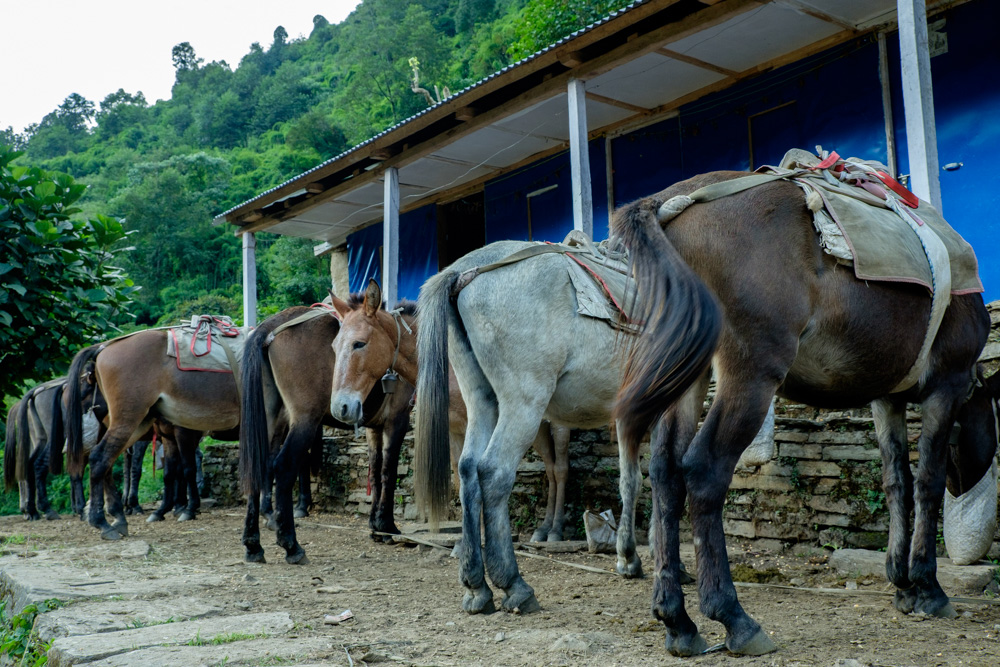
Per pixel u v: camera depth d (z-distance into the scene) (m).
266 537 8.13
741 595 4.48
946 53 7.94
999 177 7.53
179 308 39.66
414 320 6.49
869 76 8.45
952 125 7.89
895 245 3.41
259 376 6.30
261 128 68.69
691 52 8.90
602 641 3.36
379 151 11.46
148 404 7.80
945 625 3.62
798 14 8.12
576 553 6.41
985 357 5.27
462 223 15.04
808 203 3.29
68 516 12.20
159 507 10.48
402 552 6.99
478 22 50.16
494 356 4.31
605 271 4.67
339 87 66.75
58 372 8.99
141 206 44.94
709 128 10.08
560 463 7.04
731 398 3.07
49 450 10.20
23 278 8.22
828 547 5.57
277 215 14.48
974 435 4.36
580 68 8.64
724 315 3.12
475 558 4.20
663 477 3.32
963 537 4.54
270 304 34.84
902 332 3.41
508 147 11.96
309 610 4.33
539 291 4.38
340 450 10.47
